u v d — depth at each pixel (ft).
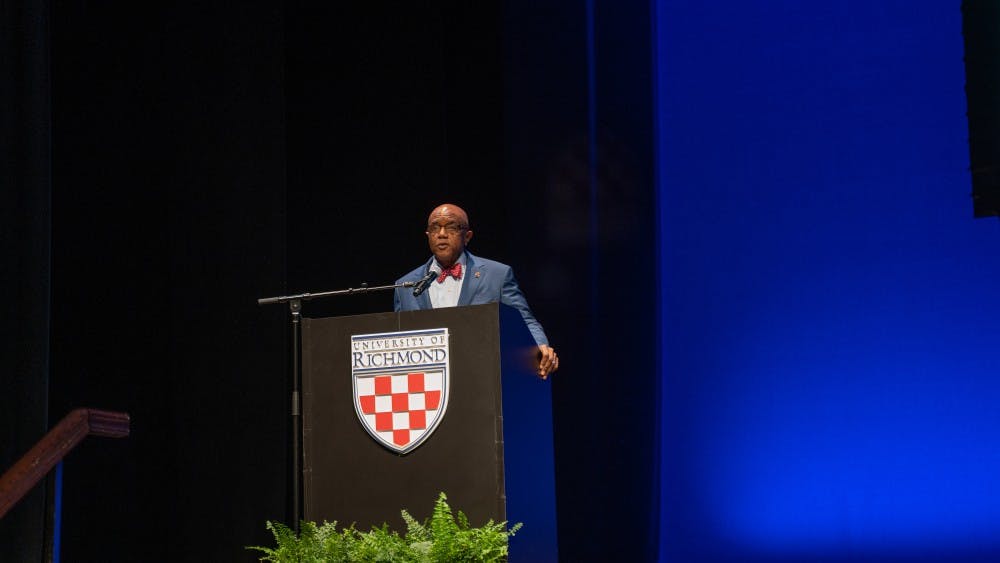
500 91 28.76
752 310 27.84
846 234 27.40
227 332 24.58
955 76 26.86
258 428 24.61
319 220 27.27
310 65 27.86
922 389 26.61
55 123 23.39
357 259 27.20
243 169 25.22
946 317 26.58
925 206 26.89
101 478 22.99
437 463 13.11
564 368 27.96
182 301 24.31
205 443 24.08
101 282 23.65
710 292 28.12
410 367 13.37
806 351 27.43
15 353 20.71
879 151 27.32
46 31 21.67
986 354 26.25
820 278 27.48
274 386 24.86
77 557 22.40
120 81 24.31
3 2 21.17
